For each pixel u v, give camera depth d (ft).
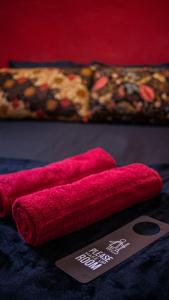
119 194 3.09
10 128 6.81
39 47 9.01
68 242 2.81
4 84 7.32
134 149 5.36
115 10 8.24
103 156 3.78
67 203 2.79
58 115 7.06
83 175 3.51
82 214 2.85
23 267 2.51
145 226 2.99
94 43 8.61
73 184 3.02
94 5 8.34
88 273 2.41
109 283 2.30
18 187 3.17
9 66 8.73
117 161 4.91
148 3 7.99
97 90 6.84
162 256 2.56
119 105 6.64
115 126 6.70
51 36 8.84
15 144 5.83
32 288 2.29
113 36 8.44
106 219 3.14
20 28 9.00
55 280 2.36
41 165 4.65
